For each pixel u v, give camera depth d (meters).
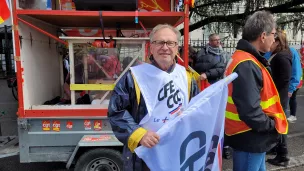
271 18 1.84
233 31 8.17
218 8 7.34
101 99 3.03
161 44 1.55
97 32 4.32
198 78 3.98
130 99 1.60
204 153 1.51
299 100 8.14
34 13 2.80
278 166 3.62
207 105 1.47
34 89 3.23
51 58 3.96
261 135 1.85
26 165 3.80
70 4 3.62
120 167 2.87
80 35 4.32
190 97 1.69
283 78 3.29
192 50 5.47
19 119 2.87
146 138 1.38
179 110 1.61
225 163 3.79
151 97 1.57
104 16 2.96
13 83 6.77
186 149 1.45
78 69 3.06
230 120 1.87
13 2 2.73
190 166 1.48
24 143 2.92
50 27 3.88
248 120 1.71
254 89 1.71
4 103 7.96
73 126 2.94
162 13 2.90
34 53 3.26
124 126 1.49
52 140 2.94
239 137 1.88
